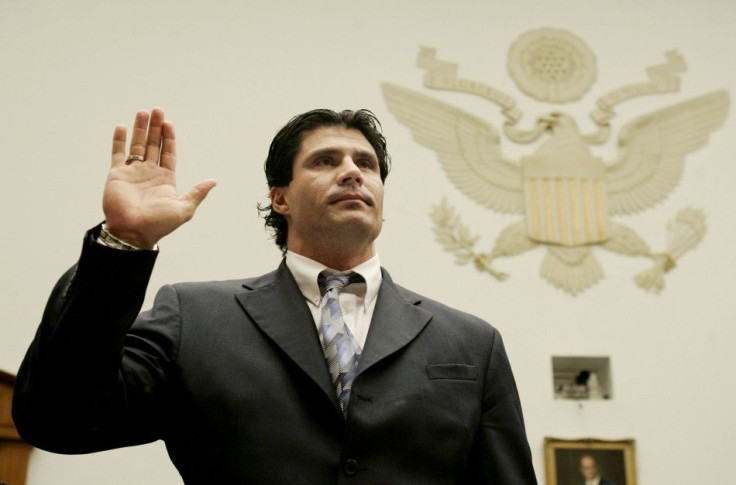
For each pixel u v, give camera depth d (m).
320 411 1.25
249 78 4.69
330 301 1.43
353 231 1.49
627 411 4.27
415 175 4.65
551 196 4.71
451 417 1.32
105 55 4.57
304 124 1.66
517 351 4.34
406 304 1.47
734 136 4.99
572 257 4.59
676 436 4.25
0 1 4.56
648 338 4.45
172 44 4.67
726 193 4.84
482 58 5.02
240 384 1.25
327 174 1.55
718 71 5.16
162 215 1.16
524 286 4.50
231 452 1.20
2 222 4.11
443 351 1.41
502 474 1.34
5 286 4.00
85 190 4.27
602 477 4.10
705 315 4.54
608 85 5.05
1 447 3.64
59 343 1.07
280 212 1.68
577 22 5.19
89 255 1.09
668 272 4.62
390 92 4.81
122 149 1.22
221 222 4.33
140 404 1.23
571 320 4.45
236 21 4.81
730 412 4.33
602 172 4.79
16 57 4.45
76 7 4.64
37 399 1.07
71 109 4.41
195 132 4.49
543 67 5.05
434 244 4.52
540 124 4.89
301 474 1.18
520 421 1.44
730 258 4.69
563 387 4.39
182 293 1.41
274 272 1.54
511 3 5.18
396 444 1.25
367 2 5.02
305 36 4.86
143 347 1.28
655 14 5.27
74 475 3.74
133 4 4.72
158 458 3.85
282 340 1.32
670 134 4.95
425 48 4.97
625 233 4.67
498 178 4.71
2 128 4.29
